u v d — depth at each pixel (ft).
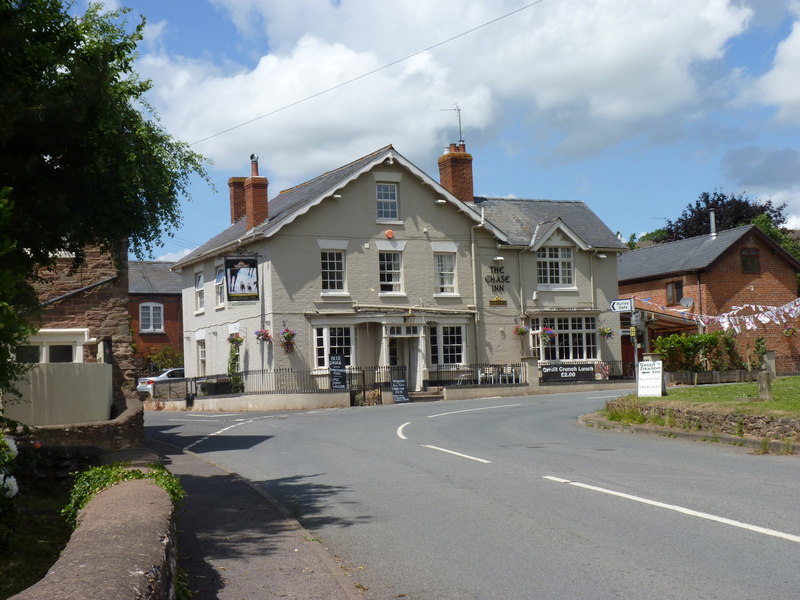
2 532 24.81
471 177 134.10
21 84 31.14
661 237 223.10
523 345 128.57
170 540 18.84
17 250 31.86
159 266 194.80
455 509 32.65
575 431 63.26
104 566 14.46
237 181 145.07
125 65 35.94
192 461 51.11
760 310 150.10
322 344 114.83
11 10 31.32
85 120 32.35
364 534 29.17
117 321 64.08
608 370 129.70
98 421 50.44
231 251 123.13
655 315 145.59
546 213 140.36
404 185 122.11
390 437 61.98
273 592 21.89
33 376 48.52
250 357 118.21
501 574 23.02
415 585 22.52
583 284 133.49
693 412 56.75
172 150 39.65
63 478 37.68
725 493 33.47
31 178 31.86
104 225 34.50
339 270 117.70
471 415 81.20
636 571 22.48
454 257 125.29
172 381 132.77
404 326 119.44
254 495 37.42
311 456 52.75
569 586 21.45
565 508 31.60
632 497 33.22
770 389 59.21
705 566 22.65
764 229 199.62
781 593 19.97
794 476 37.50
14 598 12.43
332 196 116.06
